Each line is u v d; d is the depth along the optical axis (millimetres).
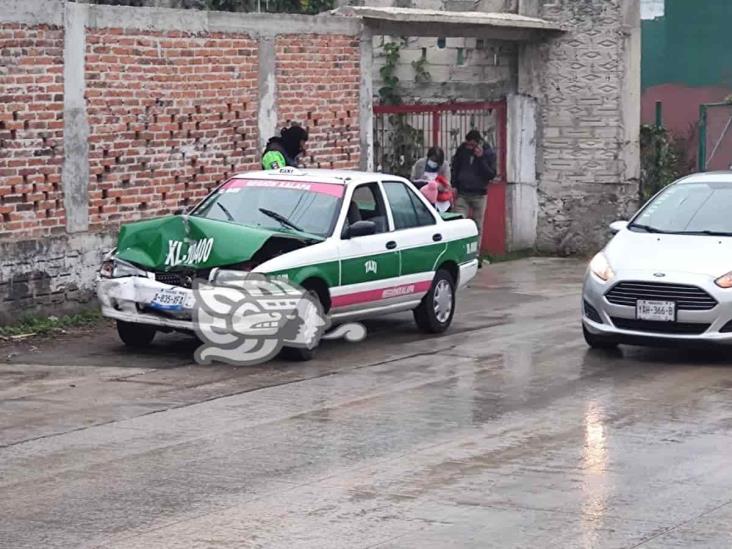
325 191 14398
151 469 9328
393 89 23078
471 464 9523
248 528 7961
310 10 23031
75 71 15719
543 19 23688
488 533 7883
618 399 11852
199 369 13070
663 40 32281
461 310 17594
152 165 16875
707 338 13258
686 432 10578
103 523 8047
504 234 24297
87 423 10758
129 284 13195
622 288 13617
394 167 22312
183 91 17234
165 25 16844
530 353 14234
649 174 26062
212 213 14453
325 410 11336
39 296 15359
